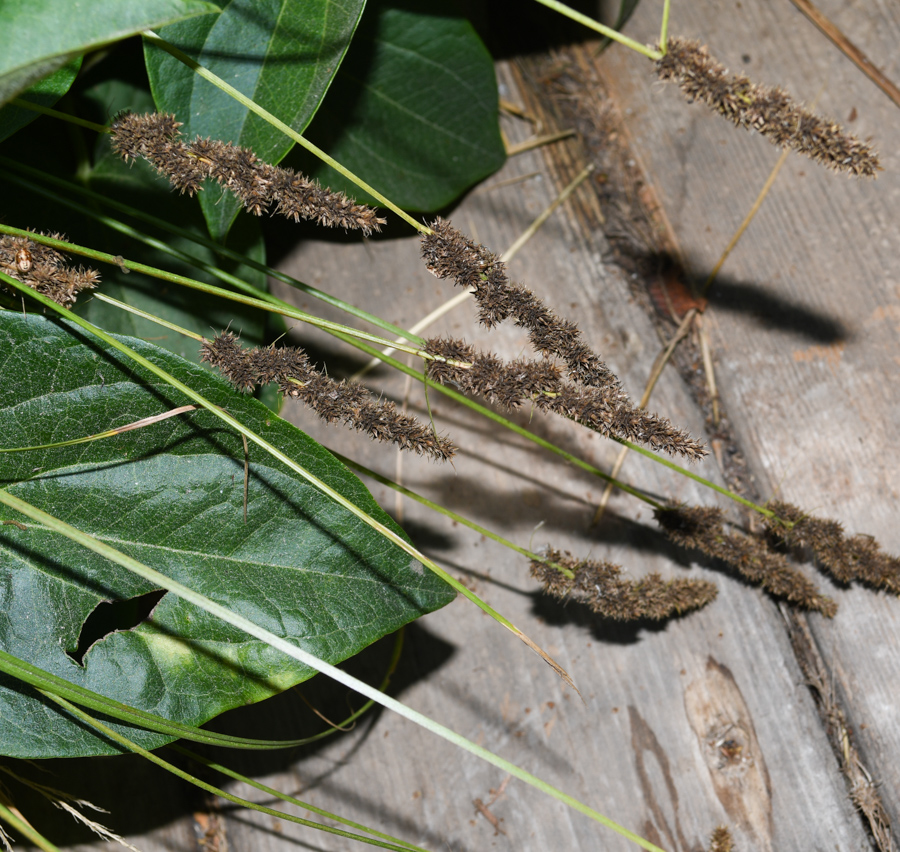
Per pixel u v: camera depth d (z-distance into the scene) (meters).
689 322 0.57
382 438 0.47
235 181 0.46
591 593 0.50
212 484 0.48
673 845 0.54
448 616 0.57
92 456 0.48
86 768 0.57
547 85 0.60
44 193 0.49
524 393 0.46
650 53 0.46
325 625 0.48
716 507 0.53
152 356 0.47
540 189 0.60
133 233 0.50
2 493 0.45
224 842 0.57
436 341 0.46
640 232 0.58
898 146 0.56
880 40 0.57
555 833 0.55
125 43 0.55
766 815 0.54
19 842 0.56
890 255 0.56
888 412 0.55
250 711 0.58
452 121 0.58
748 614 0.55
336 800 0.57
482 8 0.60
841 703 0.54
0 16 0.42
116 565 0.48
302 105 0.49
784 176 0.57
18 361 0.47
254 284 0.54
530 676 0.56
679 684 0.55
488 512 0.57
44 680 0.45
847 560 0.51
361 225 0.46
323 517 0.48
